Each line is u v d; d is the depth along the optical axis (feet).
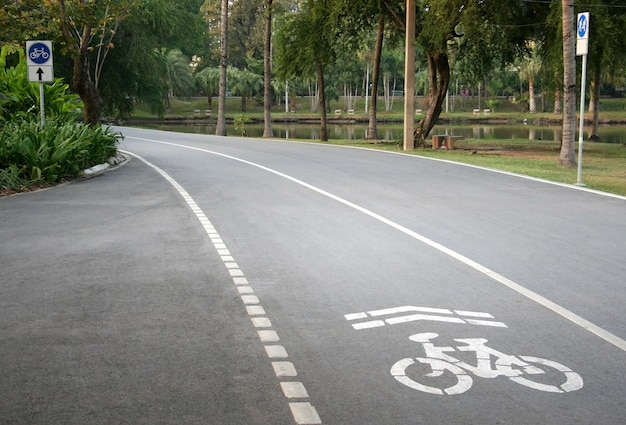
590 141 140.26
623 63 109.91
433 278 26.94
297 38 125.49
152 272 27.81
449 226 37.68
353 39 123.34
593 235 35.27
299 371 17.75
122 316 22.25
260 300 24.02
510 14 94.63
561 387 16.80
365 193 50.34
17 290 25.20
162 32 182.80
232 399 16.06
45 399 16.03
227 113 328.70
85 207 43.75
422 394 16.38
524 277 27.17
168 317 22.17
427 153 88.99
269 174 62.49
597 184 56.18
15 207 43.65
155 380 17.15
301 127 249.96
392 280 26.63
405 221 39.17
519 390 16.62
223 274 27.50
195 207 43.91
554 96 98.68
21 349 19.27
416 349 19.33
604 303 23.80
